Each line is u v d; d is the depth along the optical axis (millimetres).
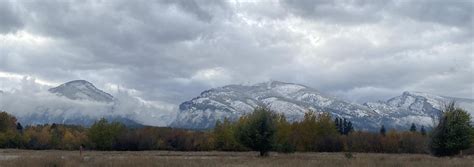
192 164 35531
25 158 38562
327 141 103312
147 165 33688
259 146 65625
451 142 58000
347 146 104312
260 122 66062
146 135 113938
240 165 36438
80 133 130125
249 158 51812
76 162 36906
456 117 58688
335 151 103750
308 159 48781
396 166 35844
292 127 100062
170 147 114188
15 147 117312
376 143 107438
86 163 36844
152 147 112000
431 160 44344
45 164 34094
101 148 110000
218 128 104062
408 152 106250
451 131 58156
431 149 59688
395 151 106938
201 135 118125
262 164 37750
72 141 117250
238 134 67250
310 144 102500
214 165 35406
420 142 106062
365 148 106188
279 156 62844
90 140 110625
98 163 35875
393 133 111688
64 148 116688
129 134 112750
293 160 43406
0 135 117250
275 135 66500
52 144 117438
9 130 120688
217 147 104875
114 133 110438
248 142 65938
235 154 75438
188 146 112750
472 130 58406
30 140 117375
